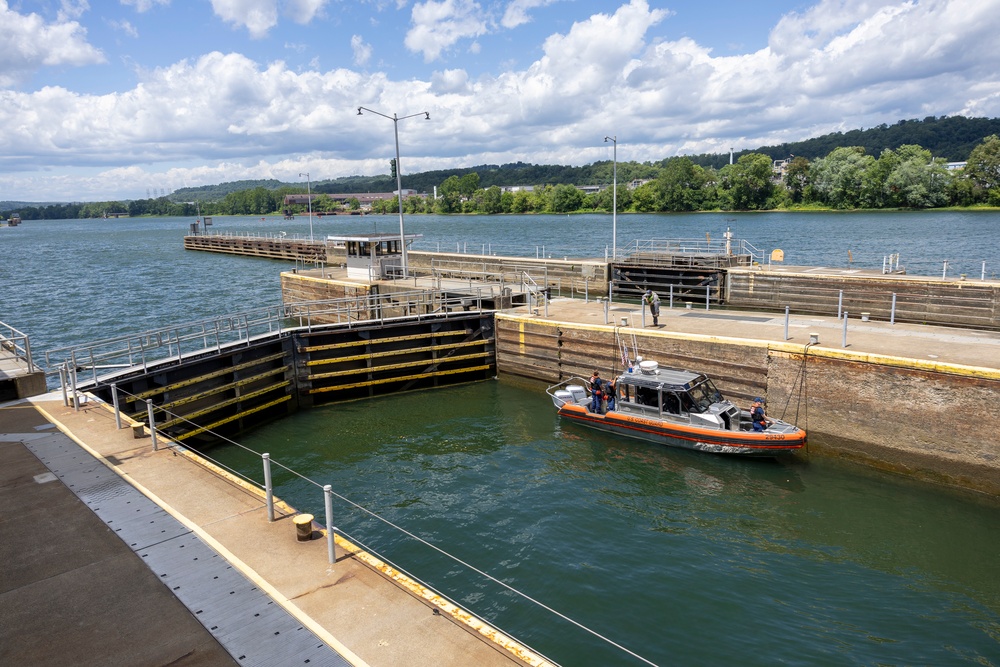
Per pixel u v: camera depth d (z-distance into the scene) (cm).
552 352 3069
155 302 5819
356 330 3047
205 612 861
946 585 1507
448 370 3250
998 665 1243
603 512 1864
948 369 1947
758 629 1353
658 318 3008
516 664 752
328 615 849
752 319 2931
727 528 1772
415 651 777
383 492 2022
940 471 1997
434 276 4662
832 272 4091
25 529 1102
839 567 1584
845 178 15125
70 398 1923
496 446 2389
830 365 2192
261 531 1080
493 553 1648
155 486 1274
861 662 1254
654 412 2361
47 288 6906
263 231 17338
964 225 10669
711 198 18675
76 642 807
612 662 1254
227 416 2639
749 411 2345
